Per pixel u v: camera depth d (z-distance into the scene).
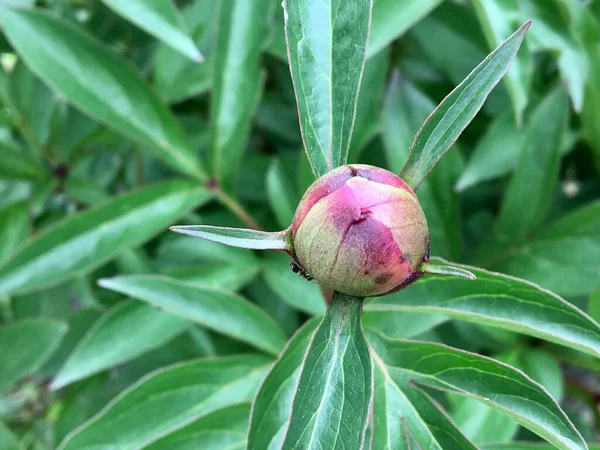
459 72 0.29
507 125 0.26
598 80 0.24
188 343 0.29
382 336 0.18
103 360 0.23
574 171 0.32
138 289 0.21
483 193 0.32
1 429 0.25
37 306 0.30
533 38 0.23
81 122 0.30
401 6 0.22
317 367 0.13
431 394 0.26
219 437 0.20
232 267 0.26
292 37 0.16
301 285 0.25
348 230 0.12
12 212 0.26
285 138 0.33
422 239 0.13
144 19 0.21
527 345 0.25
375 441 0.16
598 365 0.24
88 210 0.23
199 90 0.29
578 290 0.24
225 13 0.24
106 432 0.21
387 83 0.30
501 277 0.16
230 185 0.26
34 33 0.23
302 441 0.13
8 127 0.29
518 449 0.19
